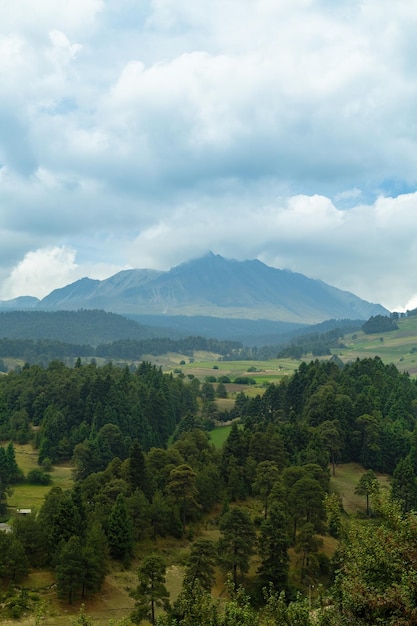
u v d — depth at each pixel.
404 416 156.62
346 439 140.62
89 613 65.81
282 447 121.38
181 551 87.38
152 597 61.25
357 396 161.12
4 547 68.88
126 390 197.88
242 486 111.69
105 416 173.88
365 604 24.30
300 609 26.12
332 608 25.84
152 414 190.50
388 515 29.05
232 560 73.69
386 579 25.80
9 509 117.56
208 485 103.19
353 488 121.94
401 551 26.11
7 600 64.12
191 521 98.38
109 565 78.31
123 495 90.94
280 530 74.19
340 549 30.86
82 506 84.31
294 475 102.75
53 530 75.75
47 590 68.81
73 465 153.38
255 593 71.50
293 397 188.62
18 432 176.50
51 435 168.38
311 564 80.50
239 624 26.38
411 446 132.75
